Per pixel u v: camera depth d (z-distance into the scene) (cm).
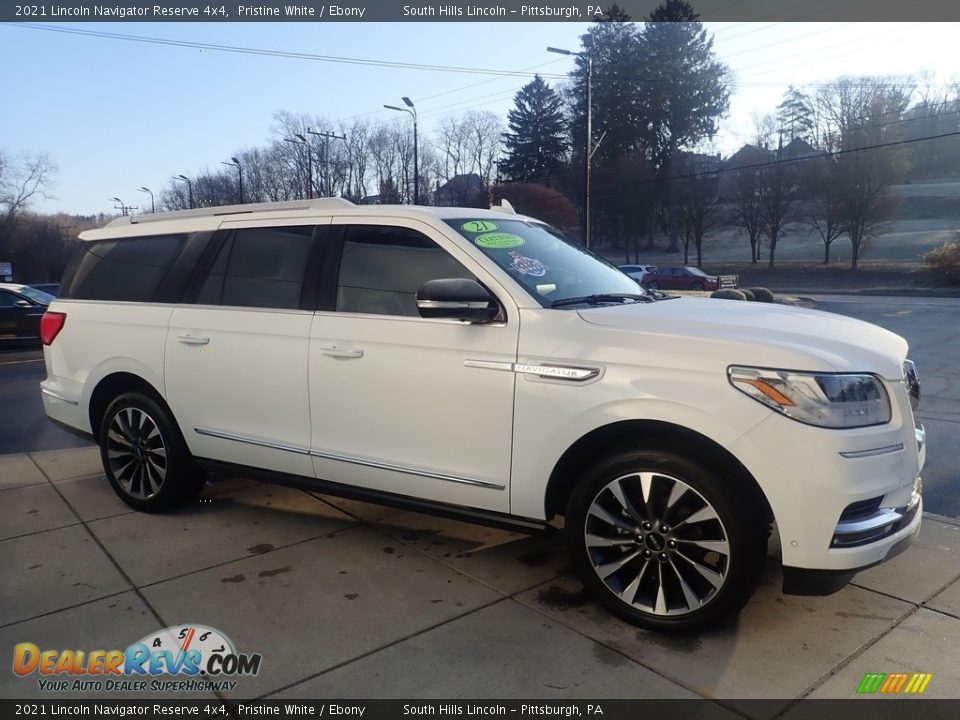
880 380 288
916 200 5828
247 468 420
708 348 286
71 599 343
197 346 427
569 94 6159
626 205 5819
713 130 5966
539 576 363
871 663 279
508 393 322
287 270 407
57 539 420
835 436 265
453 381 336
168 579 363
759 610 322
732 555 281
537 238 405
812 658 283
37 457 621
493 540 412
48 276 6694
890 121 4475
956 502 490
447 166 7406
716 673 274
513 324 327
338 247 391
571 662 283
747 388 274
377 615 323
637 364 294
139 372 453
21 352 1666
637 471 296
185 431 439
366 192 6700
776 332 298
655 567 300
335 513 461
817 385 268
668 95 5847
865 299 3147
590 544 311
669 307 346
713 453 284
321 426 382
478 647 295
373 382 360
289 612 327
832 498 264
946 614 317
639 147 6016
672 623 297
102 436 479
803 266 4731
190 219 463
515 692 264
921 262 4159
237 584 356
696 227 5472
